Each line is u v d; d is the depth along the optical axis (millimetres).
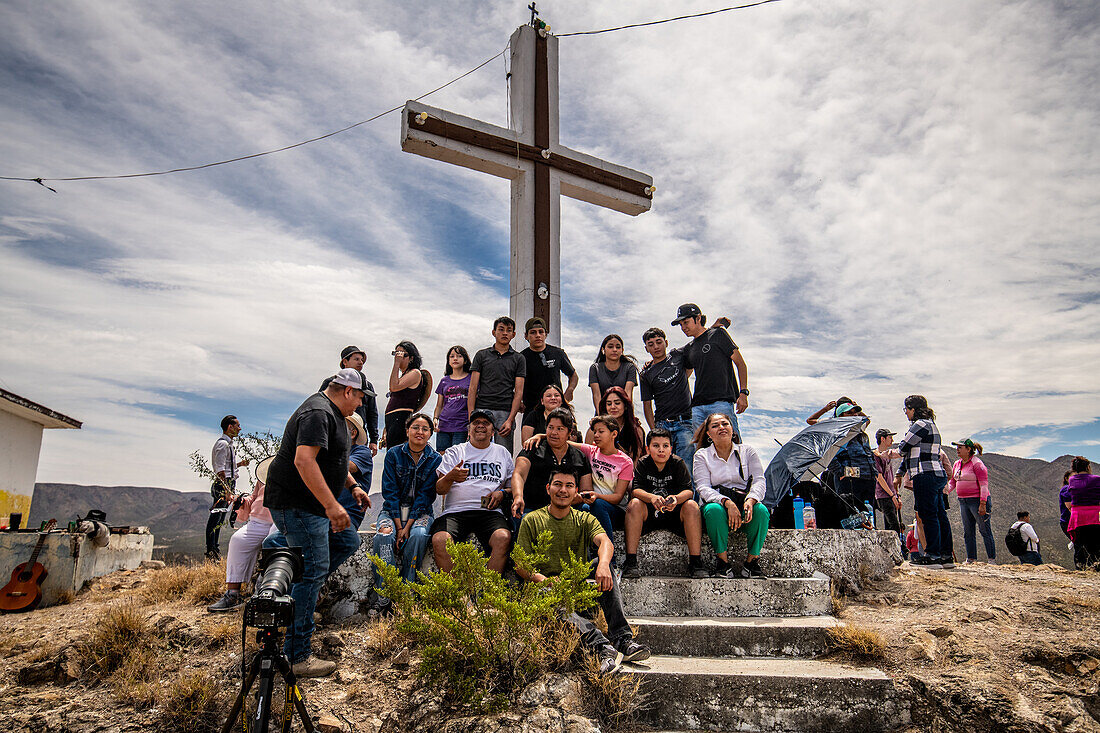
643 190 8781
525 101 8125
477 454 5422
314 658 4344
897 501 8336
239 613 4957
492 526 5031
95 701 4148
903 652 4312
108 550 7594
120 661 4484
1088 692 3922
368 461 5359
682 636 4590
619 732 3891
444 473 5230
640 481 5500
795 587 4969
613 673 4023
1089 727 3713
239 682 4242
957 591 5191
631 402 6164
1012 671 4059
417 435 5227
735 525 5168
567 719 3762
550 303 7801
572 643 4129
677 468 5461
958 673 4066
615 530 5477
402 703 4004
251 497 5320
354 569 5086
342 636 4629
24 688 4293
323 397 4320
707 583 5027
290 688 3398
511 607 4008
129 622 4645
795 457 6324
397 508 5117
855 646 4383
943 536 6828
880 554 5578
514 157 7938
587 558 4855
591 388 7070
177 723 4008
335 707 4000
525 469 5277
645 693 4023
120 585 7133
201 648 4539
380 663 4352
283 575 3547
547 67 8406
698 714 3992
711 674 4039
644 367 7328
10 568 6609
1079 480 7672
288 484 4164
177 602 5434
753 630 4547
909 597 5133
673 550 5449
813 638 4508
